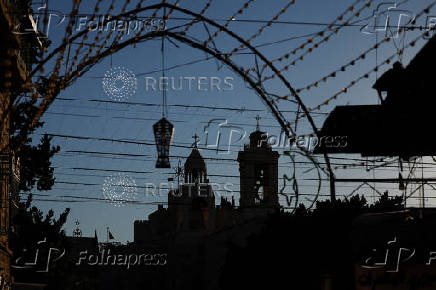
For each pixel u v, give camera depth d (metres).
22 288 30.03
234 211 80.62
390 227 21.83
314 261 33.06
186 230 79.50
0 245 25.81
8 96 25.59
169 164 15.84
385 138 19.14
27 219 37.50
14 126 27.47
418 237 21.36
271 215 41.28
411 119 18.77
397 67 18.12
